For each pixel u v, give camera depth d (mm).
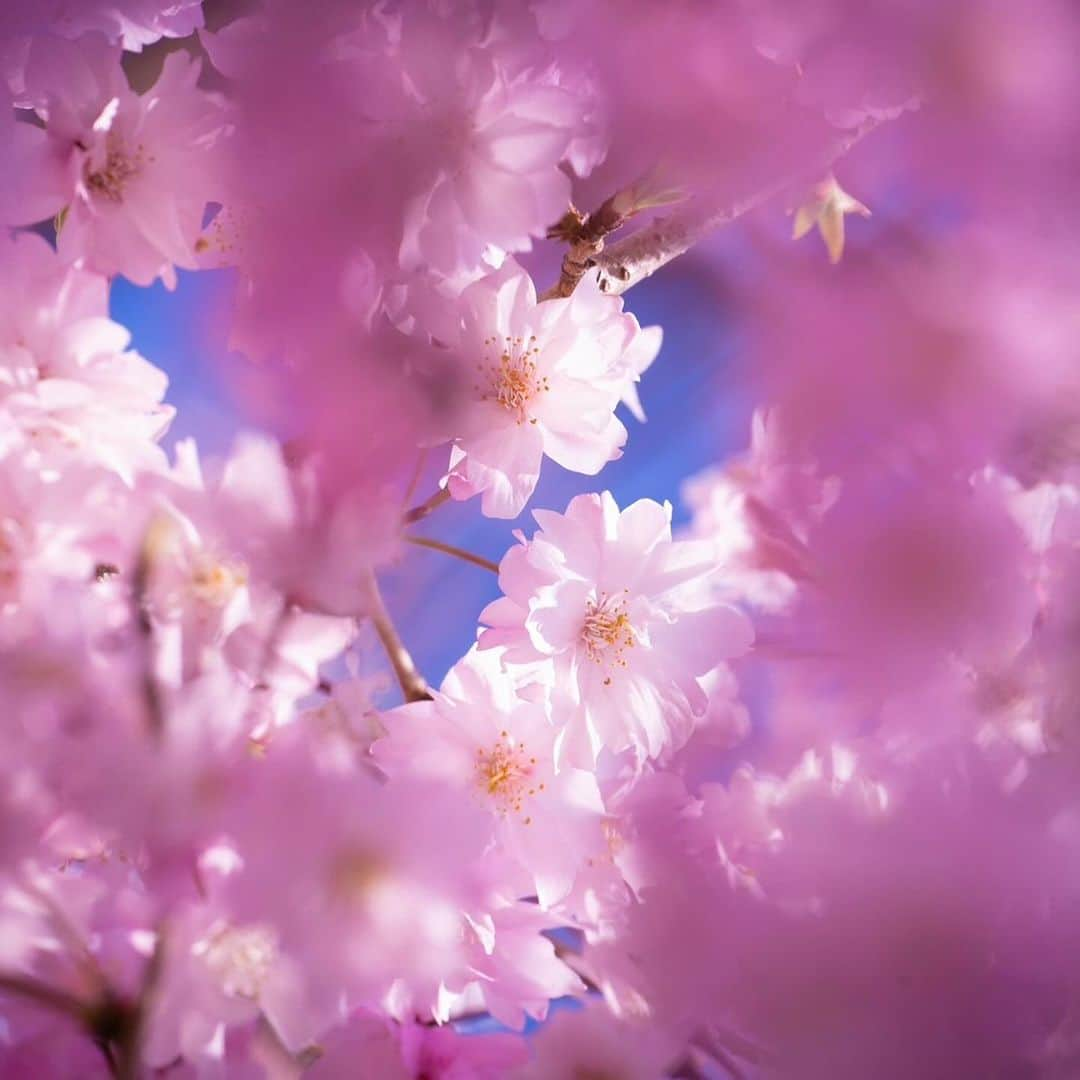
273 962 531
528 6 546
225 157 543
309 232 538
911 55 520
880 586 540
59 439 539
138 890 533
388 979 535
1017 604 542
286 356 534
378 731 554
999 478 531
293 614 532
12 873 524
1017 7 517
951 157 521
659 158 536
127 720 522
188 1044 532
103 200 552
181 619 529
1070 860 537
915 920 536
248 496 530
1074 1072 530
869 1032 533
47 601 525
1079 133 517
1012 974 533
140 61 596
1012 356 517
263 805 524
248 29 544
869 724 549
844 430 525
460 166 546
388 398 535
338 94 542
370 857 530
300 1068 550
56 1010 530
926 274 520
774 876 544
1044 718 545
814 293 522
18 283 544
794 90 524
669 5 529
